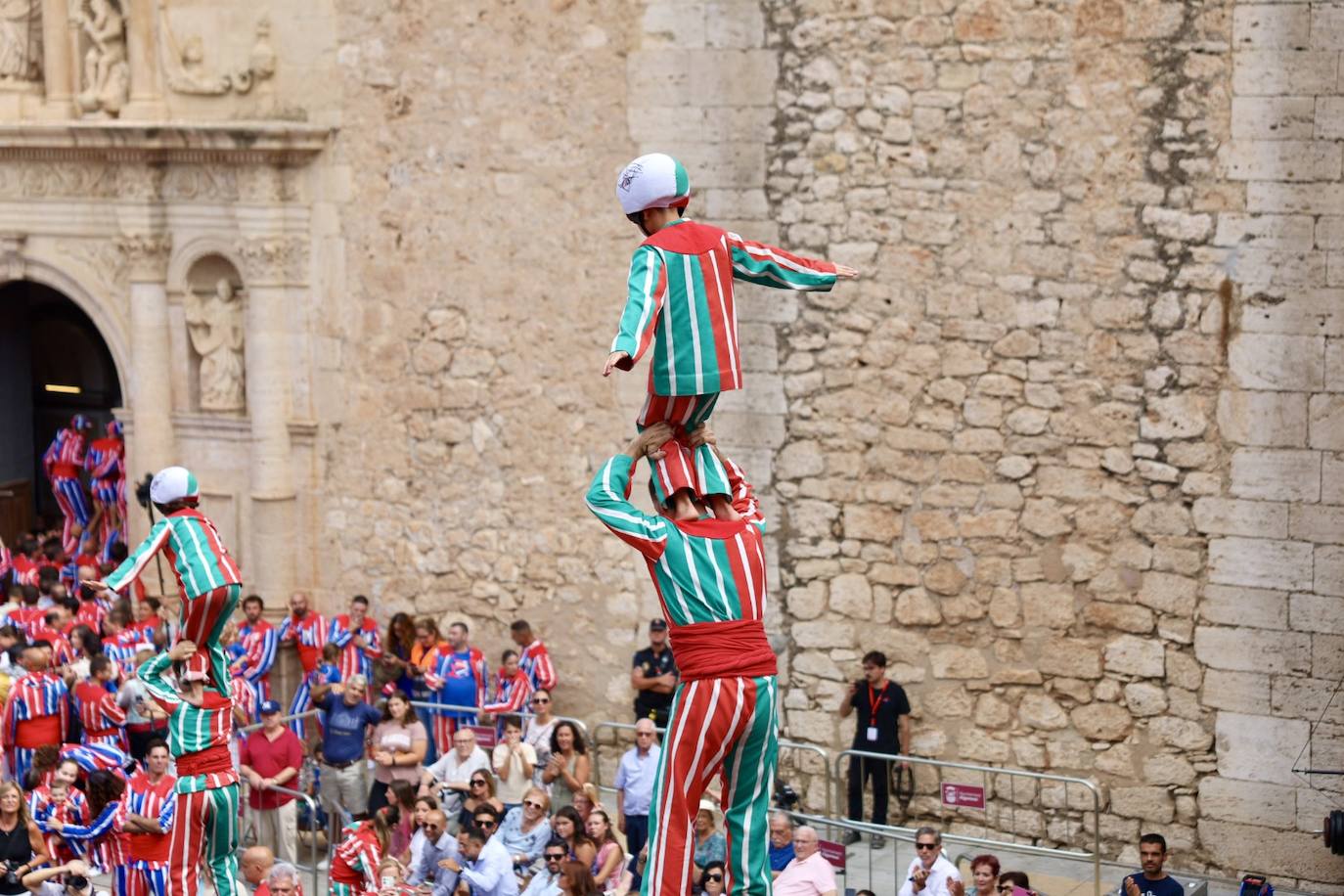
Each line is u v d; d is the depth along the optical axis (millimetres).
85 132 19172
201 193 19062
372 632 18266
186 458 19672
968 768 15086
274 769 15680
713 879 11625
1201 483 14961
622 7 16812
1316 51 14195
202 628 10883
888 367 15969
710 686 6230
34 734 16484
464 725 17250
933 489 15930
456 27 17688
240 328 19281
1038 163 15258
